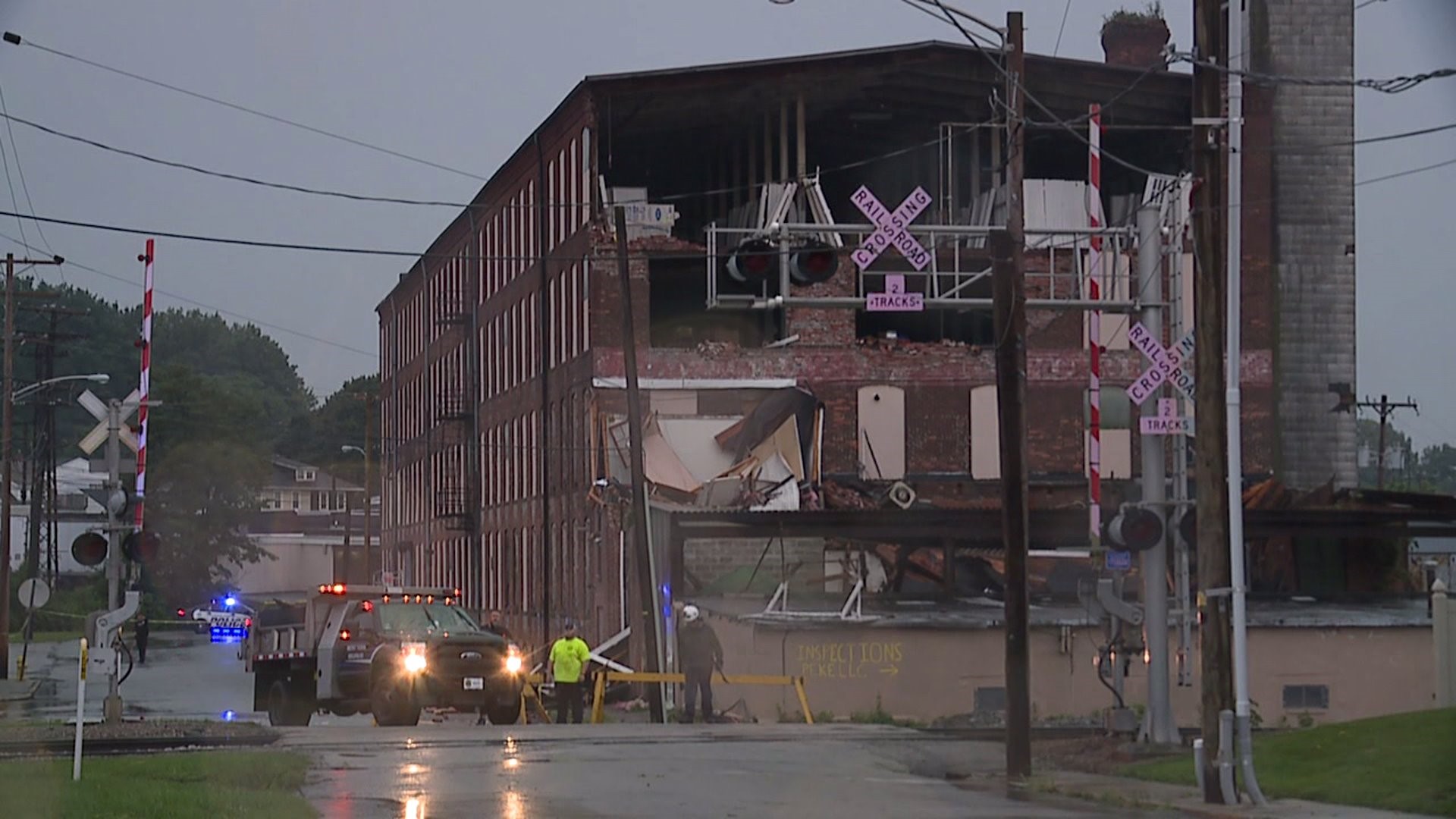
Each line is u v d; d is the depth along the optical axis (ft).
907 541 273.95
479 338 444.14
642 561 231.09
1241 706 111.14
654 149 347.15
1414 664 218.38
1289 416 316.40
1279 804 109.29
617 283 318.86
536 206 372.17
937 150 335.67
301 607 201.26
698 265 325.62
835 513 259.19
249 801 100.83
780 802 109.50
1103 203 332.19
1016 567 134.92
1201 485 115.75
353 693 183.73
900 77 318.86
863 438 316.81
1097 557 153.38
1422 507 271.90
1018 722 132.67
